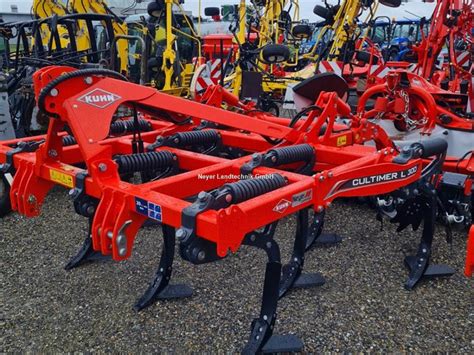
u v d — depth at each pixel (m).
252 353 2.17
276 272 2.16
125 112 5.05
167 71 7.23
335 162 2.99
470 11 5.36
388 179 2.59
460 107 4.33
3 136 4.65
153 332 2.44
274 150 2.74
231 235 1.73
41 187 2.62
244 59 7.30
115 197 2.07
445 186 3.58
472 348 2.31
